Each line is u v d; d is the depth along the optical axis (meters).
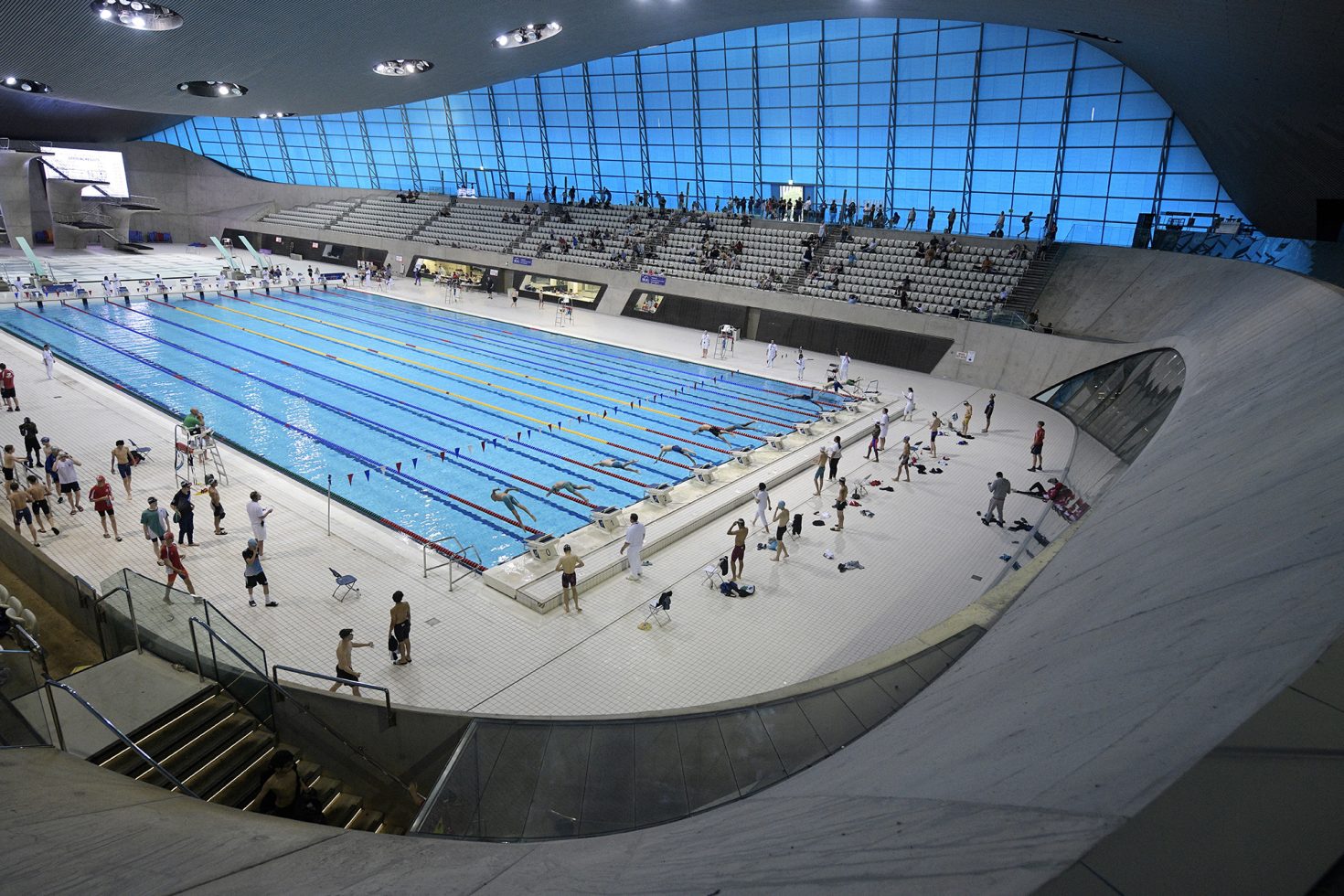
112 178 47.09
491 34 22.09
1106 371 21.39
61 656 8.73
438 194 46.31
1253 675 2.15
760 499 12.70
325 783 7.71
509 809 6.10
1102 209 27.80
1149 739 2.13
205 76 21.64
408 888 3.19
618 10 21.66
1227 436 6.17
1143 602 3.54
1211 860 1.46
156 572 10.72
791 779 4.95
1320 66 13.04
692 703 8.59
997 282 27.03
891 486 15.56
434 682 8.77
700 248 34.03
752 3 21.72
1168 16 14.80
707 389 23.03
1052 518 14.23
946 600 11.11
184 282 35.09
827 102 31.05
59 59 18.09
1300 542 2.99
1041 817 1.97
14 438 15.37
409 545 12.10
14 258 40.56
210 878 3.10
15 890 2.71
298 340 26.44
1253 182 21.61
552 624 10.10
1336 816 1.47
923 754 3.34
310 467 15.27
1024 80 26.58
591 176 40.41
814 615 10.55
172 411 18.08
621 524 12.98
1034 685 3.39
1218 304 17.23
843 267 29.92
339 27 18.66
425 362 24.41
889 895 1.92
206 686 7.49
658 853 3.50
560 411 20.02
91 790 4.09
